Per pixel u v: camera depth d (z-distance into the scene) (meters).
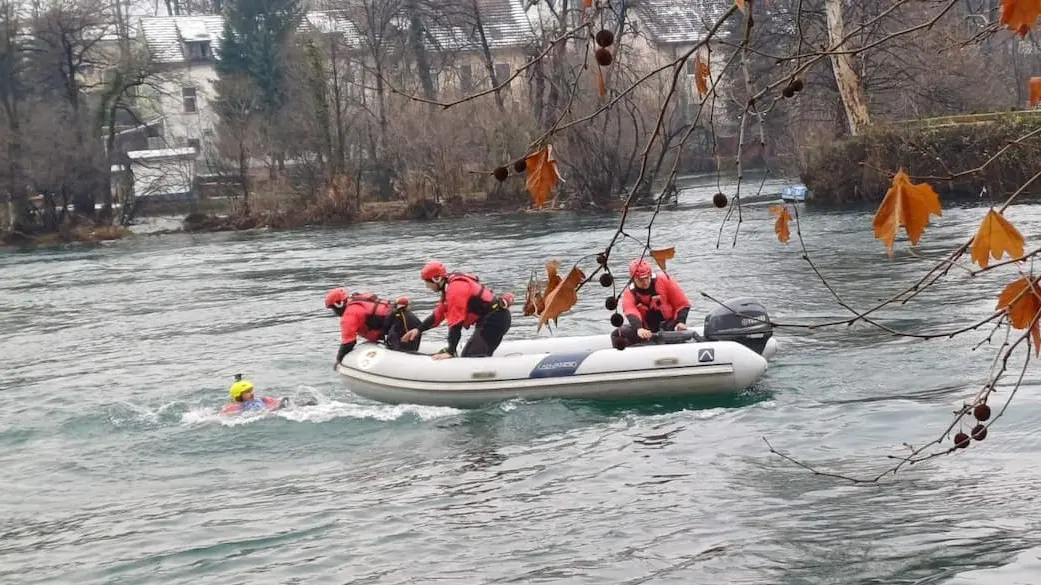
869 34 4.26
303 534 7.85
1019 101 24.67
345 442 10.34
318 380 13.23
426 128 39.22
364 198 43.06
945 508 7.15
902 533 6.77
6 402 13.20
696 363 10.72
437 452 9.77
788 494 7.78
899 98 29.67
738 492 7.93
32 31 45.66
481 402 11.09
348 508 8.35
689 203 35.41
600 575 6.61
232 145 42.81
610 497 8.10
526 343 11.73
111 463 10.27
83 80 52.84
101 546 7.97
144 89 62.00
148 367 15.00
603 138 34.72
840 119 30.16
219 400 12.55
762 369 10.77
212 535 7.98
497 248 27.14
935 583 5.99
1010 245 2.41
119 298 23.44
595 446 9.51
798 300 16.02
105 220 43.22
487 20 43.97
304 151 42.62
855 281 17.36
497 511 8.01
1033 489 7.35
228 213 44.88
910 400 10.04
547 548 7.16
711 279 18.89
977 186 25.50
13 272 31.05
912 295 3.01
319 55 42.09
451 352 11.37
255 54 54.22
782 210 3.10
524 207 38.44
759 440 9.27
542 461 9.21
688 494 7.99
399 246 29.88
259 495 8.94
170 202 45.69
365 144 43.28
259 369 14.16
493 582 6.66
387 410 11.20
